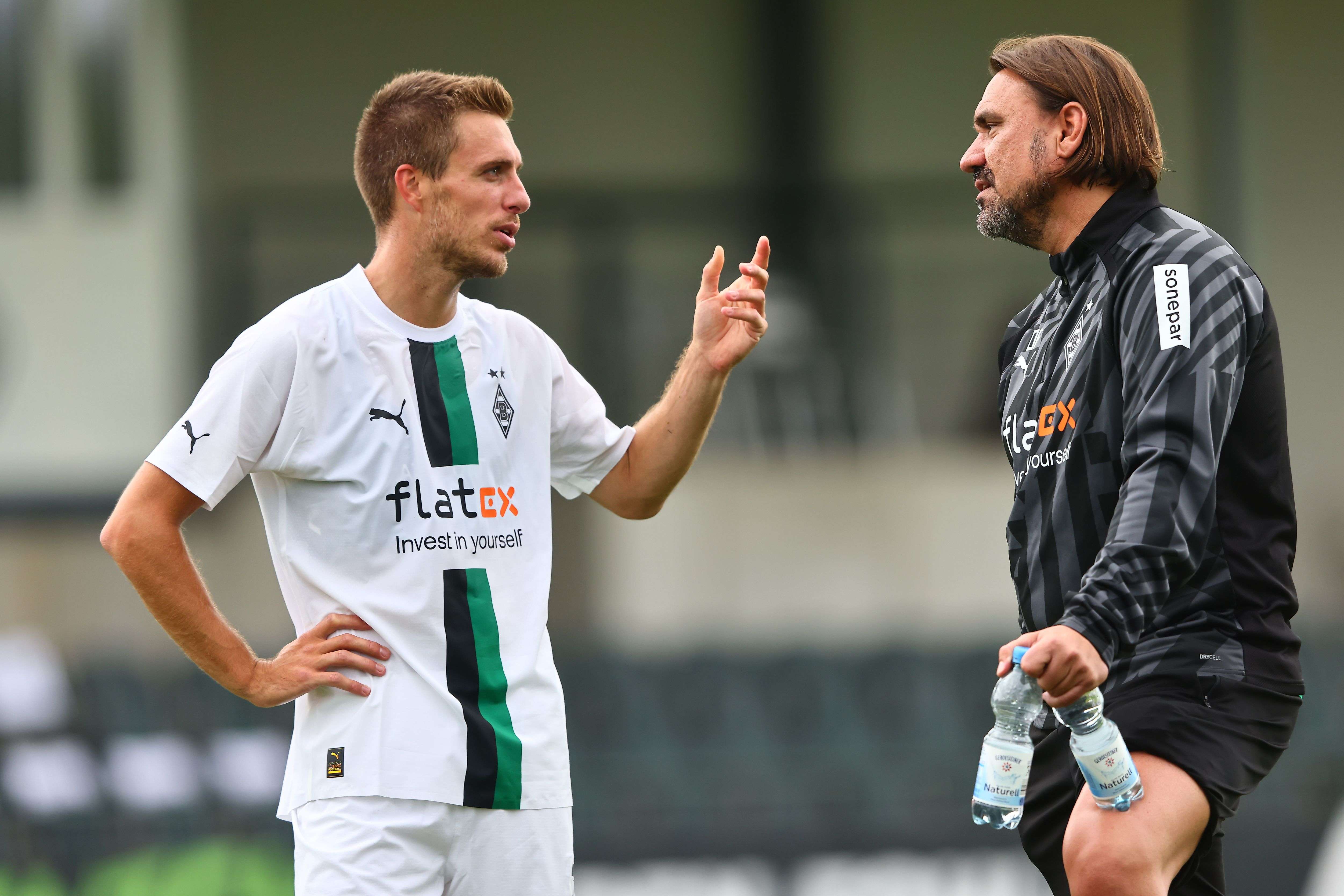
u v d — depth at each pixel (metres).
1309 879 24.22
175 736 25.66
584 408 9.88
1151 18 40.91
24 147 37.91
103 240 38.19
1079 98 8.38
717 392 9.78
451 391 9.04
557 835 9.00
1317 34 40.59
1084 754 7.53
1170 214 8.27
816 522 36.78
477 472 9.00
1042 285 39.59
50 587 37.47
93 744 25.58
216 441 8.68
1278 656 8.09
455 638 8.75
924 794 27.05
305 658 8.65
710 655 28.45
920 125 40.66
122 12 38.22
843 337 39.16
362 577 8.78
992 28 40.75
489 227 8.93
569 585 35.78
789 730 28.06
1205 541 7.45
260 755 25.55
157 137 38.44
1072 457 8.22
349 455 8.81
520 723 8.84
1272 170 40.59
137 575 8.57
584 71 40.38
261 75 39.28
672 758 27.72
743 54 40.53
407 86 9.09
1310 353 40.34
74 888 24.31
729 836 24.45
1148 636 8.14
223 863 24.62
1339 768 25.31
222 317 38.81
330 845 8.61
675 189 40.28
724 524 36.41
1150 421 7.58
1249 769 7.94
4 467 37.75
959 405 38.72
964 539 37.06
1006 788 7.53
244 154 39.25
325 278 39.44
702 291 9.84
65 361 38.06
